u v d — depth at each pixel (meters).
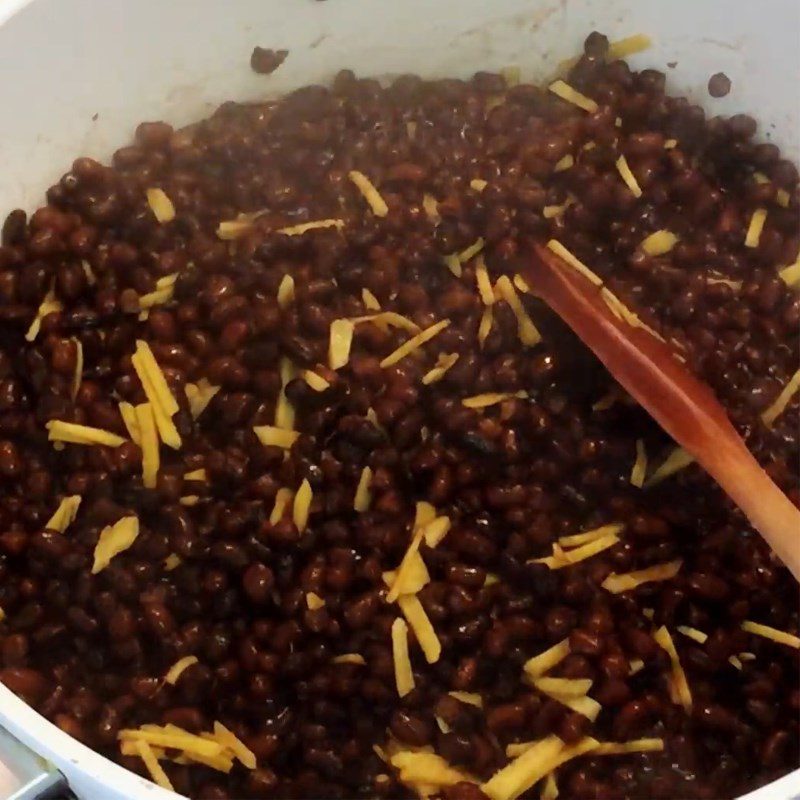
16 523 0.63
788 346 0.69
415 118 0.71
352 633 0.62
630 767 0.61
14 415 0.64
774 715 0.63
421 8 0.70
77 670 0.62
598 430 0.67
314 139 0.70
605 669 0.62
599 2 0.70
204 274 0.67
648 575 0.64
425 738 0.61
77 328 0.66
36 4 0.63
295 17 0.69
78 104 0.67
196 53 0.68
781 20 0.68
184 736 0.59
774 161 0.71
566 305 0.67
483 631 0.62
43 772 0.56
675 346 0.67
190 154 0.69
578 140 0.71
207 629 0.63
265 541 0.63
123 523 0.62
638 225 0.70
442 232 0.68
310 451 0.65
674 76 0.72
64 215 0.67
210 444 0.65
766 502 0.61
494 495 0.65
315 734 0.61
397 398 0.65
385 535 0.64
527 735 0.62
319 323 0.66
